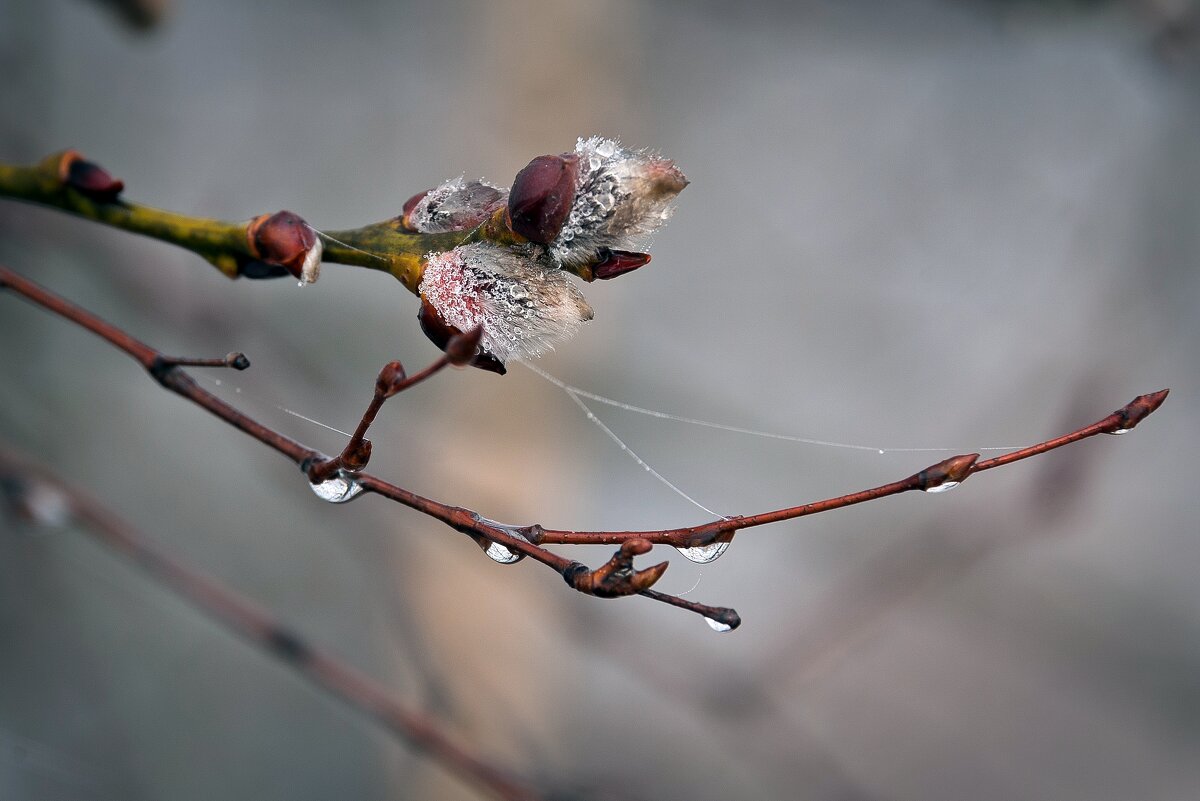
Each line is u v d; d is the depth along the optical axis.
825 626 0.68
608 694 0.90
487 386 0.80
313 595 0.92
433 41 0.94
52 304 0.45
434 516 0.45
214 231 0.46
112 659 0.89
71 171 0.46
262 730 0.92
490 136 0.90
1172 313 0.81
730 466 0.86
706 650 0.69
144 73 0.95
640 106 0.95
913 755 0.96
